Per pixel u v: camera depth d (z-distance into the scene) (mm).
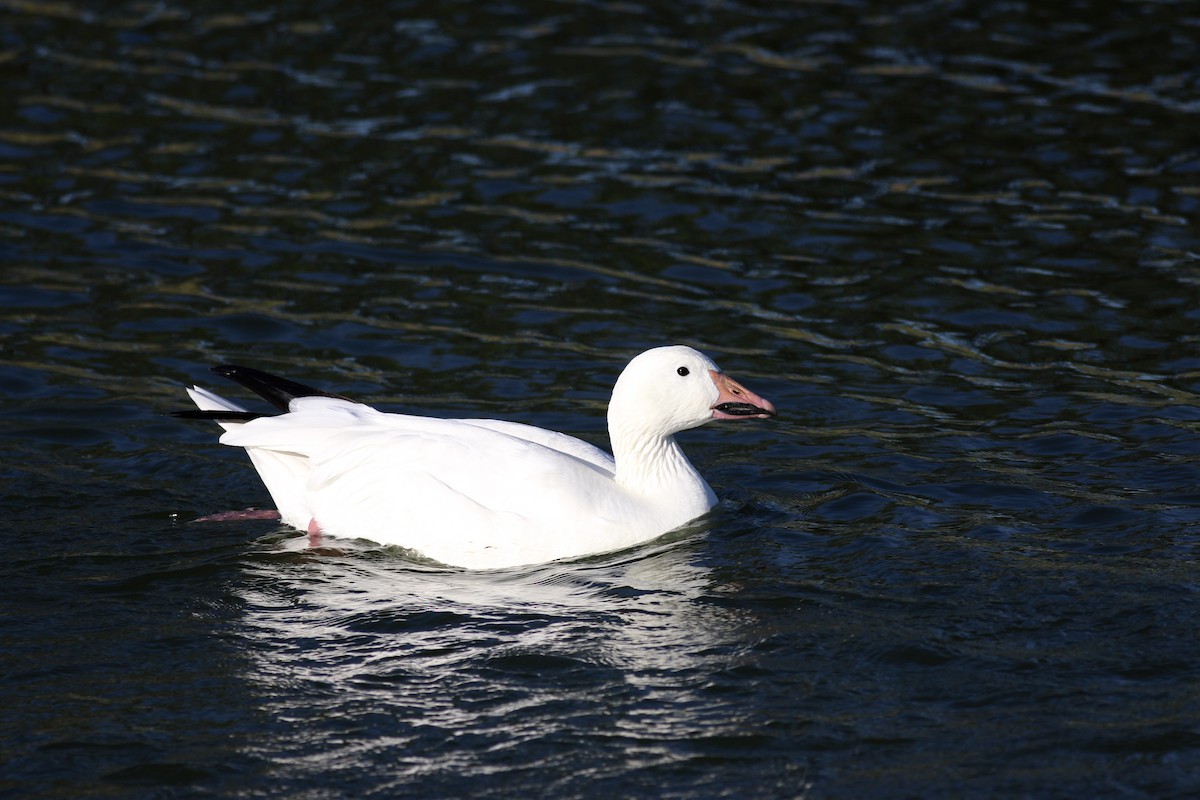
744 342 15180
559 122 20734
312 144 20016
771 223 17953
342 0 25578
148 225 17703
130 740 8344
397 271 16766
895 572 10453
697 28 24359
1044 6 25375
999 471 12367
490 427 11594
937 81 22062
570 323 15609
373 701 8781
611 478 11422
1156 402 13688
